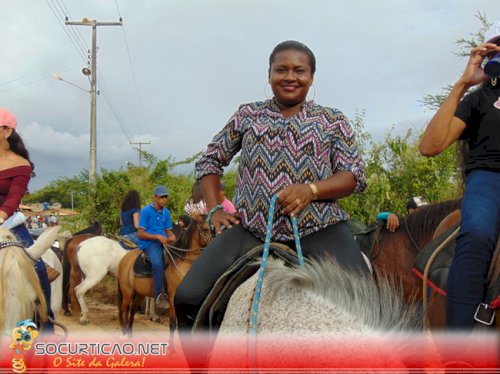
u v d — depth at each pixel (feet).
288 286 7.46
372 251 16.51
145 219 27.78
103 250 33.37
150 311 35.22
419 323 7.11
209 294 8.84
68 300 37.91
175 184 50.93
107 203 49.73
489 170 9.62
